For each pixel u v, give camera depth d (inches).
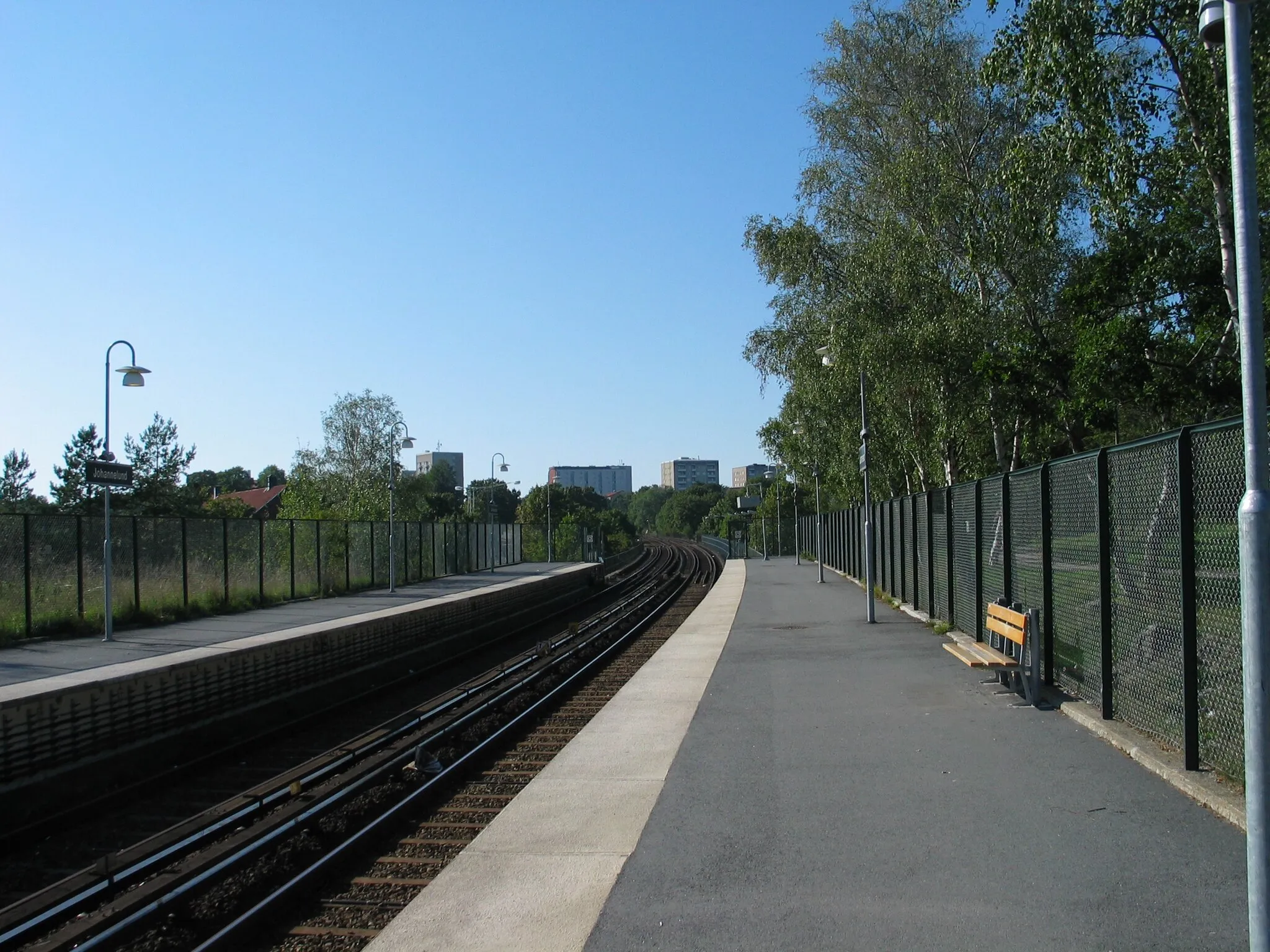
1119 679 342.3
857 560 1336.1
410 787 359.6
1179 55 536.7
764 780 304.3
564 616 1270.9
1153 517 308.0
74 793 406.0
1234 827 239.5
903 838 243.1
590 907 207.6
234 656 532.7
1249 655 145.9
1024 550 467.5
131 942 225.3
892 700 427.2
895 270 848.9
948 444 898.1
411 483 2689.5
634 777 315.3
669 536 5516.7
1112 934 182.4
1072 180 756.6
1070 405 748.6
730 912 201.6
